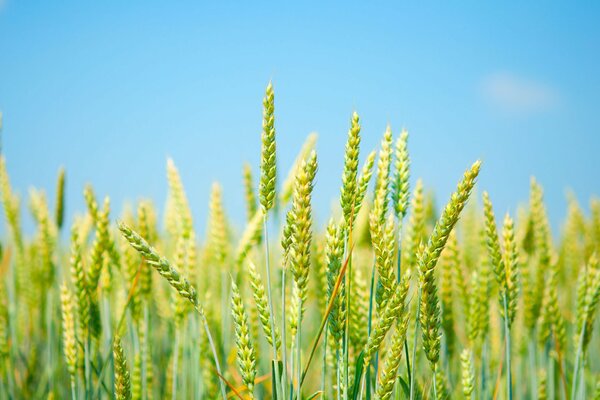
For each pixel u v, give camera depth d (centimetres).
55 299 133
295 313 79
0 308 128
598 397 94
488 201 89
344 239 77
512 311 88
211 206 124
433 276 77
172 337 124
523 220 126
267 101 75
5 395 119
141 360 105
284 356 75
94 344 102
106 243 101
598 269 99
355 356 85
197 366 112
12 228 146
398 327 75
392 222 78
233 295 77
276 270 126
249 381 77
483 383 105
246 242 118
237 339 77
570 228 161
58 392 125
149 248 76
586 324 98
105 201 100
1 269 146
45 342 155
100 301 112
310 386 143
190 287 76
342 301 78
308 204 74
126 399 80
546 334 107
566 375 114
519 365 121
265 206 75
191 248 107
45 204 132
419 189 97
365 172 78
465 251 146
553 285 106
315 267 99
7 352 121
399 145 84
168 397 122
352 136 76
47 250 129
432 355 78
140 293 105
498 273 88
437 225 75
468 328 102
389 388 75
